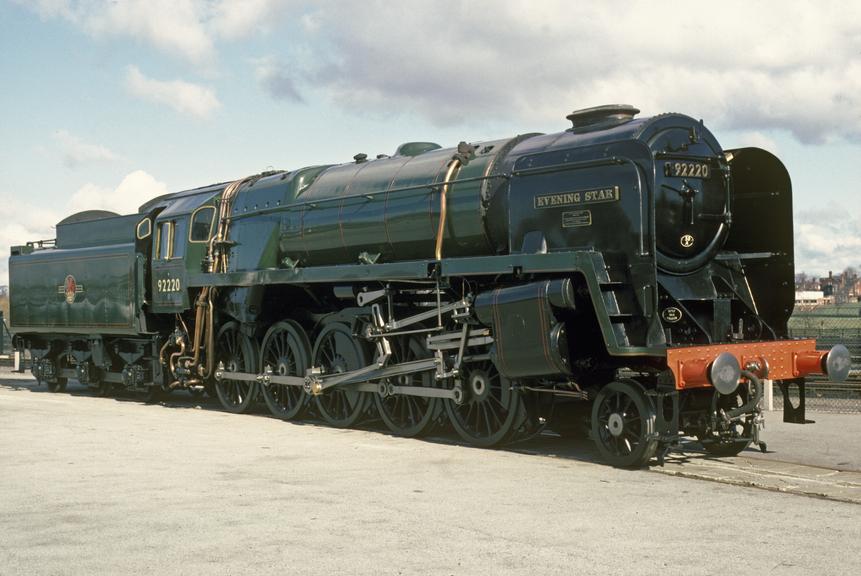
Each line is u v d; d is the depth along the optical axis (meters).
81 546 5.71
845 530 6.09
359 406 11.52
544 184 9.44
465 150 10.52
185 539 5.87
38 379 17.98
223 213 13.90
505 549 5.61
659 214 8.74
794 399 15.02
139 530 6.10
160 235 14.87
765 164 9.72
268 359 13.19
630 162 8.75
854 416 12.82
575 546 5.68
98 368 16.55
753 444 10.13
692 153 9.06
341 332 11.78
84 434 10.75
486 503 6.90
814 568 5.21
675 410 8.41
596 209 8.96
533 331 8.98
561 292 8.78
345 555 5.48
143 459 8.94
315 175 13.06
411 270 10.41
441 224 10.45
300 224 12.42
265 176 14.02
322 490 7.39
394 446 9.93
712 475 8.01
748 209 9.99
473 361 10.08
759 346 8.91
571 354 9.34
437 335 10.59
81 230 16.92
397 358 11.31
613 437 8.80
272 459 8.97
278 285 12.80
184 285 14.11
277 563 5.33
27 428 11.30
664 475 8.18
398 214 11.00
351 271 11.16
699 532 6.04
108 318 15.64
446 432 11.27
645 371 9.17
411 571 5.16
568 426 10.68
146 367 15.41
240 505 6.83
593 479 7.94
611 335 8.43
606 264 8.86
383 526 6.18
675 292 8.90
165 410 13.90
